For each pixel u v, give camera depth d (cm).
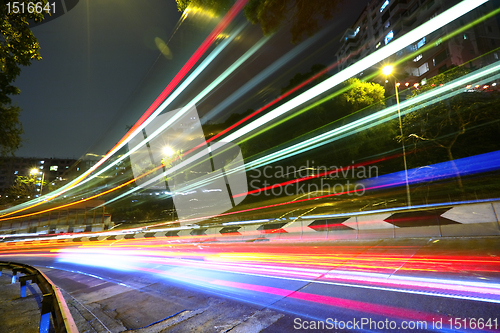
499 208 757
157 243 1731
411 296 407
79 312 516
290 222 1309
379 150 3122
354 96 2856
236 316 428
